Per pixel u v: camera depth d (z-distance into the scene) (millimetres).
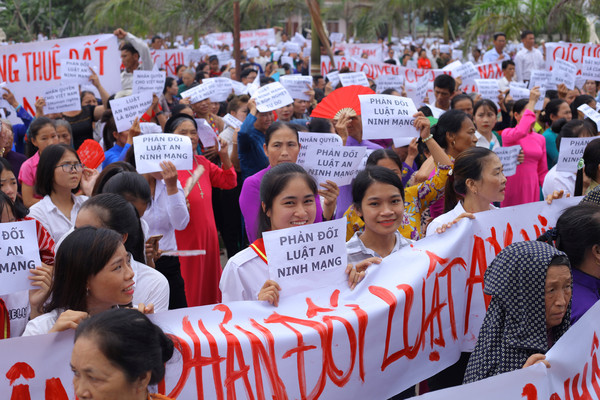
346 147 4934
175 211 5254
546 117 8727
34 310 3301
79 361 2273
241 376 3047
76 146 8969
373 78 13609
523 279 2953
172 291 5094
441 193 5023
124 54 11016
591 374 3162
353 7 35125
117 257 2938
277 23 40500
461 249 3910
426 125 4945
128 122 7027
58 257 2947
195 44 25969
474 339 3967
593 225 3357
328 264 3357
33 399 2727
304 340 3162
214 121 9336
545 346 2959
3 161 4895
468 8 37125
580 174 5289
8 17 37688
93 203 3623
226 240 7980
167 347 2477
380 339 3434
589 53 12555
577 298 3391
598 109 9258
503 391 2766
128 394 2291
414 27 44094
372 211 3852
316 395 3217
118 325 2281
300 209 3686
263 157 7098
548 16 21000
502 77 13391
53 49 10102
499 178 4336
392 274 3588
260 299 3205
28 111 10047
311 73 14203
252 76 13156
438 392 2666
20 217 4066
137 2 26125
